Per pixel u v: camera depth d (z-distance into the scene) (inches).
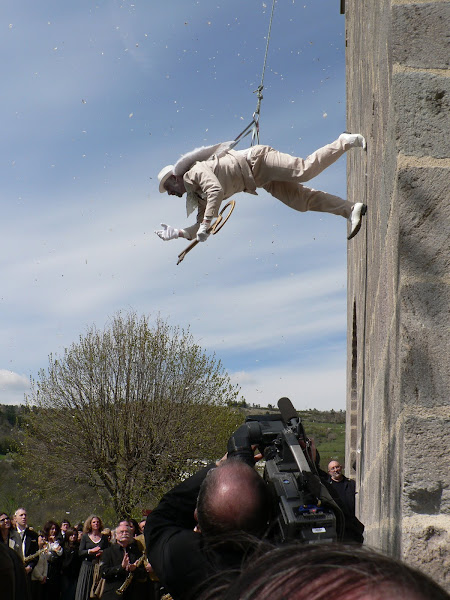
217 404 991.0
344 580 18.0
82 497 997.8
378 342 120.9
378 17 116.6
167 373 973.8
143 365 965.2
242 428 70.6
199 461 976.3
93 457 943.7
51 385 968.9
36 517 971.3
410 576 18.0
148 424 952.3
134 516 940.6
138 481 939.3
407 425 80.0
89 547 347.3
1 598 76.0
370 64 138.6
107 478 954.1
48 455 956.0
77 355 975.0
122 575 268.4
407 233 85.4
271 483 61.0
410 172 86.4
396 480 86.7
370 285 144.8
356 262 212.8
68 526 410.9
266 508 57.8
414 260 84.4
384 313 108.3
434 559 75.5
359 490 197.2
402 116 88.4
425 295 83.2
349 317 294.7
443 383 80.7
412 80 89.0
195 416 968.9
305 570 18.8
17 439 986.1
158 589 267.1
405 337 82.4
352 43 227.9
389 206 99.5
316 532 56.1
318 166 153.7
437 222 85.0
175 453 938.1
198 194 164.4
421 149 87.4
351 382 268.2
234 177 158.2
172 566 60.4
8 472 1003.3
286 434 65.6
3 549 78.8
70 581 386.9
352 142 151.6
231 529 55.8
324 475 71.9
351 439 269.4
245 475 58.3
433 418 79.7
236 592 19.7
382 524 107.3
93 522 353.1
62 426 960.3
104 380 964.0
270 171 155.8
